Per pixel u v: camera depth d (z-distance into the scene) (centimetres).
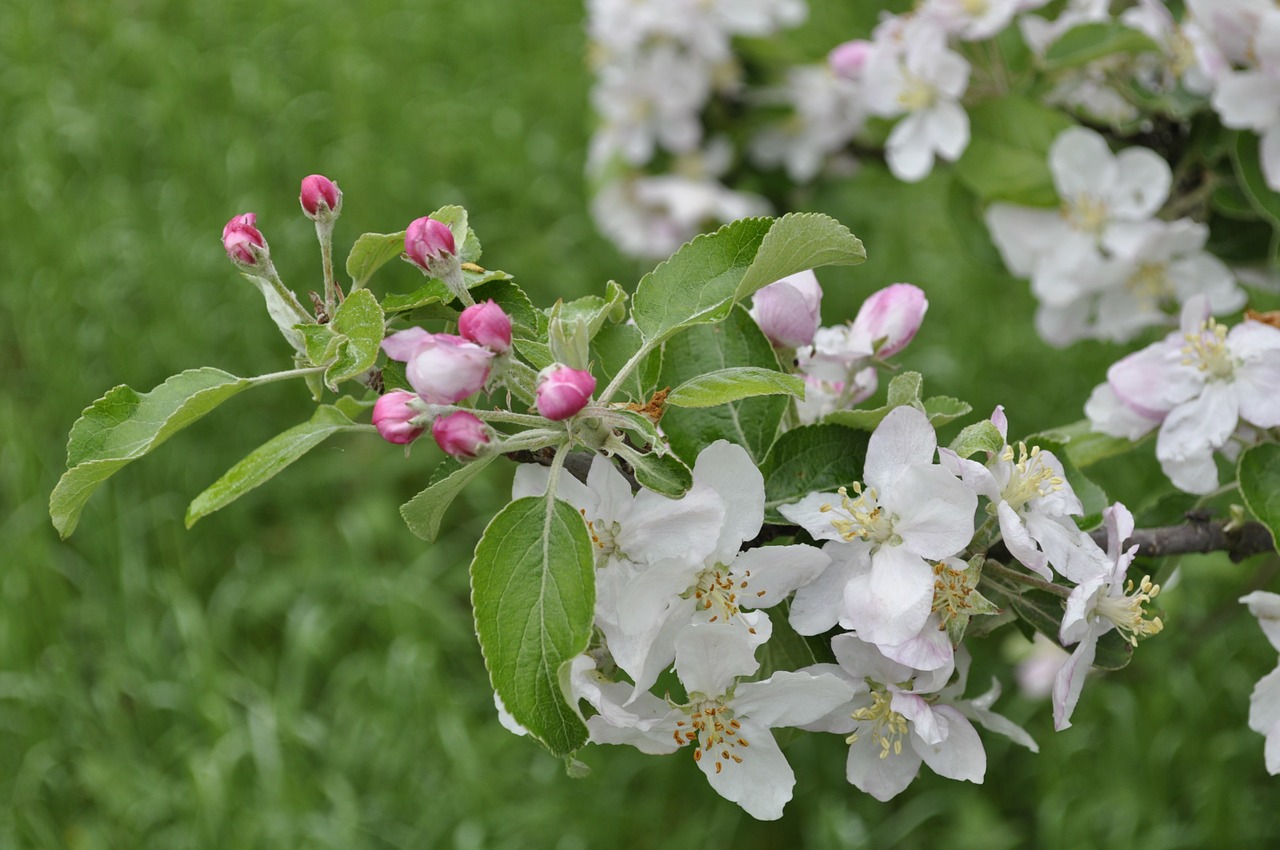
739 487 113
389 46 575
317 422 124
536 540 106
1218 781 320
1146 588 120
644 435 107
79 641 376
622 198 388
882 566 113
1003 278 471
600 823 333
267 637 387
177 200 471
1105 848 327
